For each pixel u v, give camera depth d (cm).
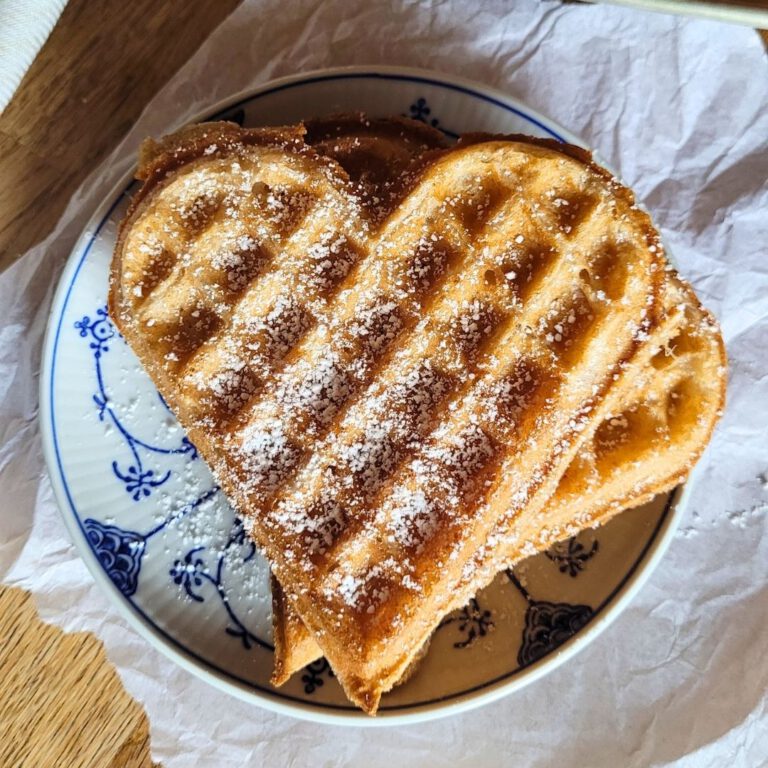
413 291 18
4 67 19
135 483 21
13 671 21
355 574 17
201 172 18
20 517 22
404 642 17
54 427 20
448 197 18
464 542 16
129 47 22
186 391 18
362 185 18
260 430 18
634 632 22
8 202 22
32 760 21
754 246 23
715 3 21
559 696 22
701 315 19
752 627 22
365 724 19
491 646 20
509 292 17
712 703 22
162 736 22
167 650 20
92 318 21
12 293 22
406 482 17
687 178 23
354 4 22
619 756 22
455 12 22
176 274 18
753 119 23
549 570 20
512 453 17
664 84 23
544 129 21
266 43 22
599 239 17
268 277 18
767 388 23
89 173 22
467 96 21
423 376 17
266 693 19
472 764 22
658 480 19
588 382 17
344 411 17
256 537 18
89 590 22
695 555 22
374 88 21
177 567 20
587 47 23
